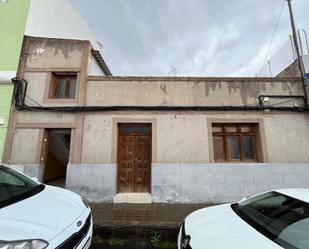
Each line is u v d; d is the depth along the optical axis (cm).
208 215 300
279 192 303
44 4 734
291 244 207
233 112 626
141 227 405
